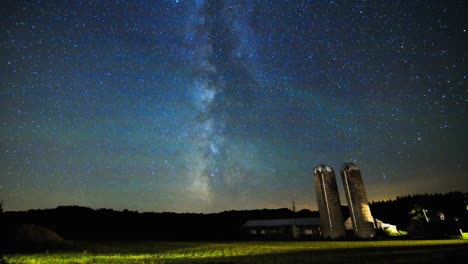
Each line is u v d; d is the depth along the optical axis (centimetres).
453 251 1959
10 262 2252
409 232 4291
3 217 4109
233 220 8438
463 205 4600
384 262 1605
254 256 2248
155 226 7469
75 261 2252
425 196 5316
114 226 7294
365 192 4338
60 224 6969
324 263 1700
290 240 4241
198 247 3397
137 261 2177
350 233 4481
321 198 4469
